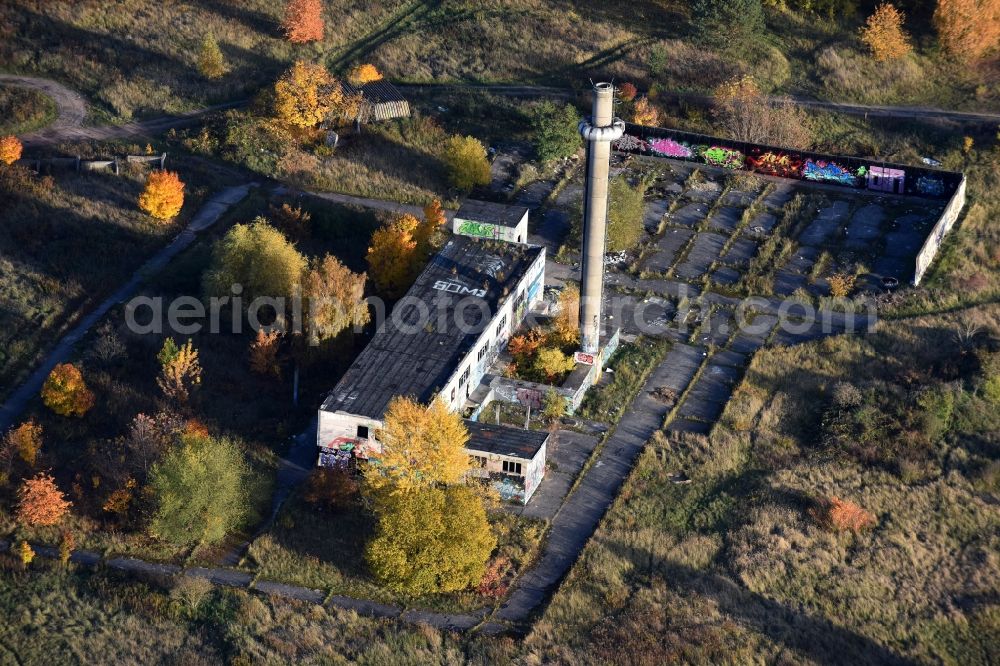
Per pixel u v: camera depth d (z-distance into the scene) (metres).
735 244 128.88
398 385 101.00
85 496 97.12
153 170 131.50
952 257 126.12
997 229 131.12
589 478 101.12
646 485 100.81
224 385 107.94
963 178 131.62
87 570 92.00
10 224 122.56
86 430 102.88
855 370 112.75
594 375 109.94
